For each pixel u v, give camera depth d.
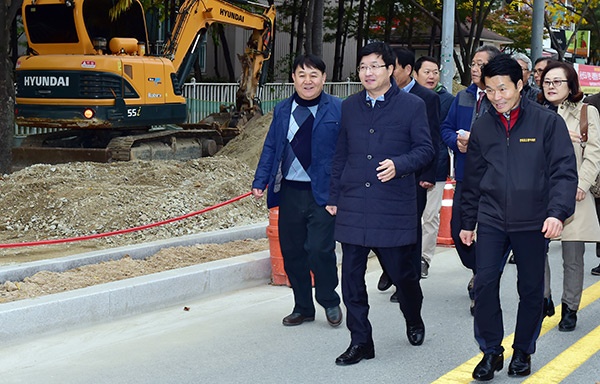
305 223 6.78
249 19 20.05
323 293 6.84
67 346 6.36
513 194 5.35
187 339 6.59
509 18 35.31
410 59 7.13
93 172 12.34
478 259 5.47
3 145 14.88
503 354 5.99
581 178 6.51
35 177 11.87
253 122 19.59
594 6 33.69
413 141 5.75
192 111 22.52
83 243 9.79
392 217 5.75
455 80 30.88
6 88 14.83
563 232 6.72
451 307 7.72
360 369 5.91
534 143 5.36
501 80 5.27
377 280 8.77
